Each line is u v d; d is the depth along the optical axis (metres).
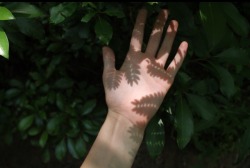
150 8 0.73
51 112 1.10
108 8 0.69
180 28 0.72
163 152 1.17
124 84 0.64
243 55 0.72
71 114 1.06
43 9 0.88
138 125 0.63
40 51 1.11
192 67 0.91
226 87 0.73
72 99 1.10
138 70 0.64
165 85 0.65
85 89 1.11
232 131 1.10
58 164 1.16
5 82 1.19
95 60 1.01
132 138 0.63
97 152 0.62
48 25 1.00
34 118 1.08
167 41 0.67
